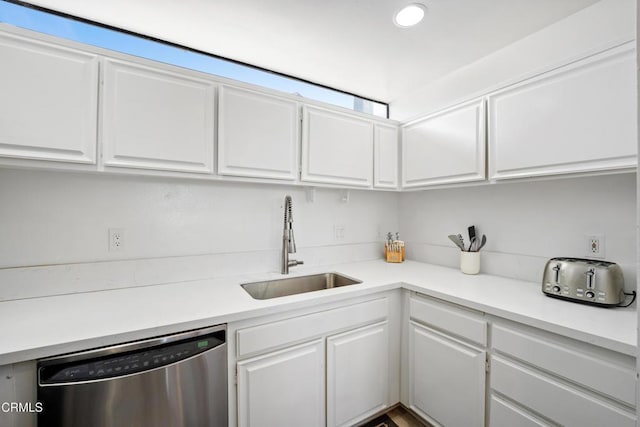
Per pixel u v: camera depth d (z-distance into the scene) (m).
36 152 1.08
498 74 1.75
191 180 1.67
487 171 1.57
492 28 1.54
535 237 1.64
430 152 1.89
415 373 1.64
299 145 1.70
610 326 1.01
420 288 1.58
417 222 2.39
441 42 1.67
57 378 0.88
